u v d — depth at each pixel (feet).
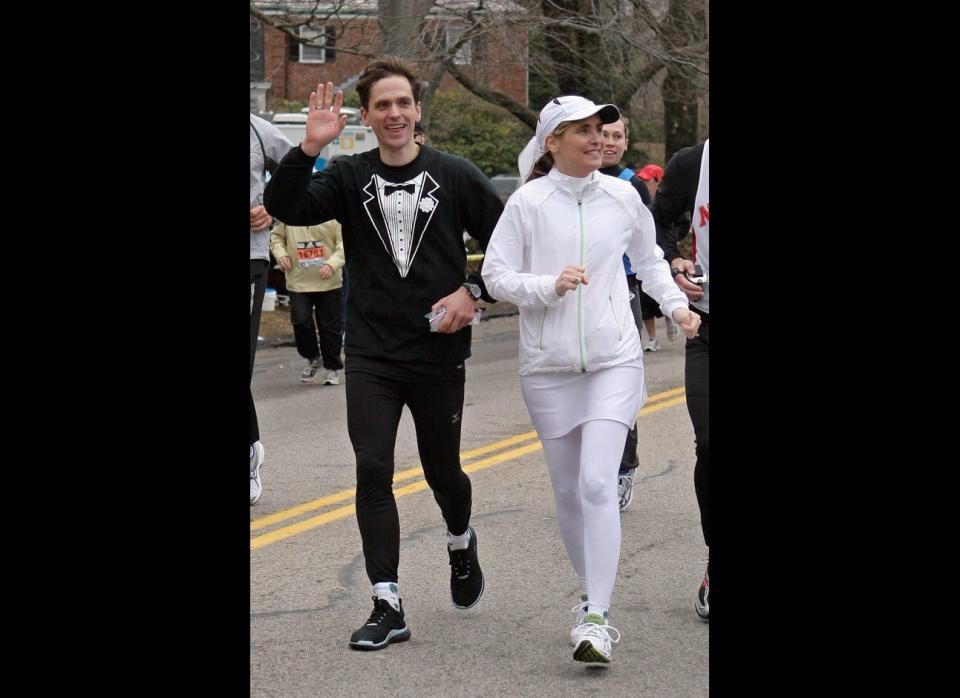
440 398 15.75
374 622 15.49
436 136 101.65
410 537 20.93
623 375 14.92
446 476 16.10
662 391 36.86
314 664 14.88
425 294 15.48
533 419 15.46
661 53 68.59
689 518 21.72
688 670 14.44
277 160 21.16
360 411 15.58
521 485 24.80
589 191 15.03
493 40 69.77
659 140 102.47
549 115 14.84
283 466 27.22
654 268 15.53
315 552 20.16
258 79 94.84
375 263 15.56
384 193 15.46
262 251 21.30
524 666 14.74
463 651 15.30
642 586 17.79
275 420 33.32
